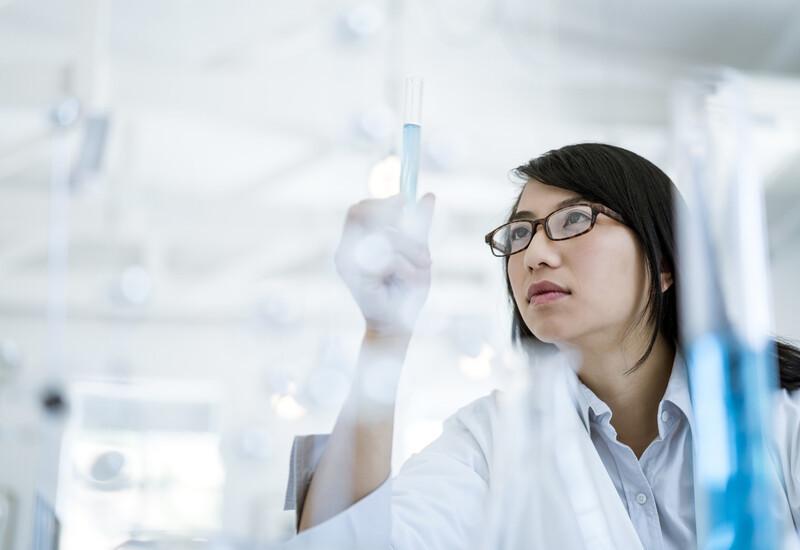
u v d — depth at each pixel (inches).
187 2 78.4
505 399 29.2
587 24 84.7
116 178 31.9
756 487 14.8
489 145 55.6
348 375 27.4
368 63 41.7
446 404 30.8
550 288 30.7
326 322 30.0
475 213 39.9
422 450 31.8
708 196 15.5
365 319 26.5
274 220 42.2
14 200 40.4
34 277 41.9
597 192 31.4
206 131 64.9
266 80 53.6
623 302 30.9
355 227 25.9
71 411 24.9
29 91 30.3
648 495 32.1
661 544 31.4
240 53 81.1
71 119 29.5
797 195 77.8
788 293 68.8
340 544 25.9
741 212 15.4
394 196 25.9
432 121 51.2
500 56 60.9
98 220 30.3
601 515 28.2
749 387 14.9
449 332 30.1
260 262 48.4
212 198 40.4
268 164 68.7
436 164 30.0
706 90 16.2
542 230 31.3
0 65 30.4
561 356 31.1
